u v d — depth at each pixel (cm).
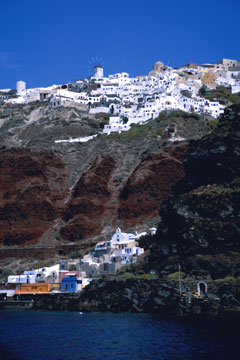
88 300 15025
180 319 12675
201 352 9512
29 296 17175
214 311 12738
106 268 17888
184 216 15262
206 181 16475
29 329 12144
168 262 14850
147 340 10512
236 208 14662
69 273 17812
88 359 9300
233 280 13288
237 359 9044
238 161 16012
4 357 9544
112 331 11506
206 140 17138
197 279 13738
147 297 13938
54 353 9781
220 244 14350
